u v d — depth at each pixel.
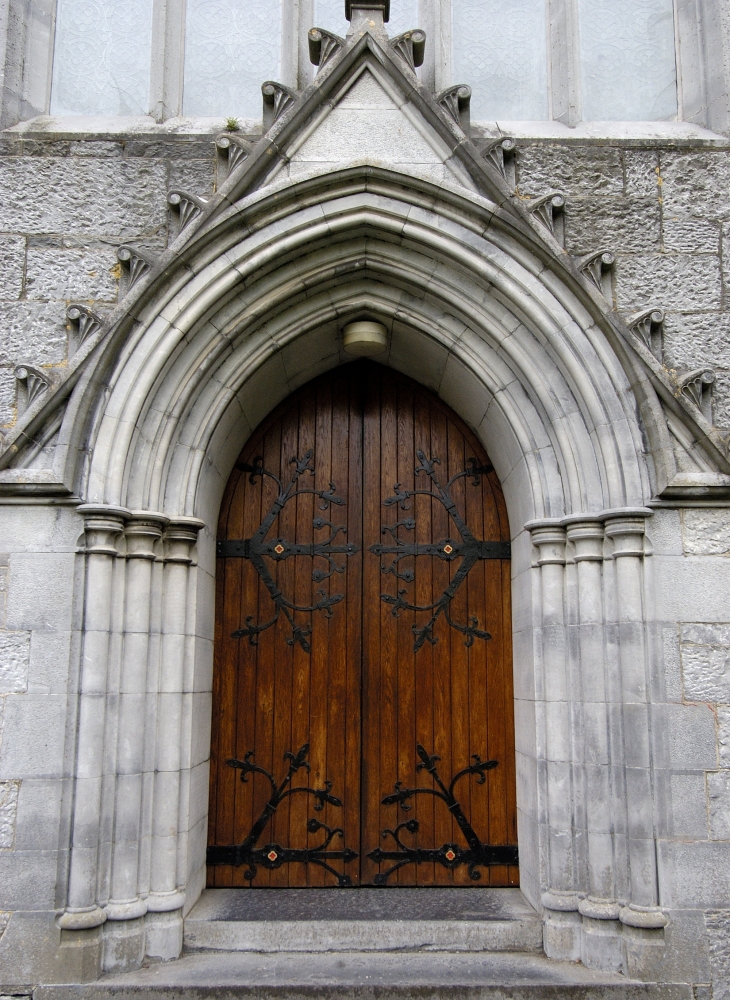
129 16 4.57
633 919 3.55
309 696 4.49
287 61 4.50
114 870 3.65
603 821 3.71
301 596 4.59
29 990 3.44
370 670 4.53
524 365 4.06
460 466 4.76
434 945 3.85
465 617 4.58
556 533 3.98
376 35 4.12
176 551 3.97
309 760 4.44
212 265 3.95
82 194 4.12
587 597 3.86
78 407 3.78
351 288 4.30
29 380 3.90
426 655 4.54
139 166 4.16
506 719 4.48
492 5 4.64
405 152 4.09
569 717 3.86
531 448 4.10
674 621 3.75
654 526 3.81
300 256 4.11
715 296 4.11
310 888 4.32
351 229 4.06
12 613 3.71
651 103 4.54
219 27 4.59
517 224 3.95
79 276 4.06
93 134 4.18
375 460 4.75
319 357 4.62
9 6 4.34
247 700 4.47
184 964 3.68
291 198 3.98
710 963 3.53
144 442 3.93
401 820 4.40
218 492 4.55
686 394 3.89
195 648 4.00
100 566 3.73
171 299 3.92
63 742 3.63
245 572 4.59
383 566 4.63
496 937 3.86
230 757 4.41
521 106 4.55
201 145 4.19
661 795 3.63
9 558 3.75
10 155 4.14
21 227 4.08
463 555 4.64
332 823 4.39
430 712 4.49
